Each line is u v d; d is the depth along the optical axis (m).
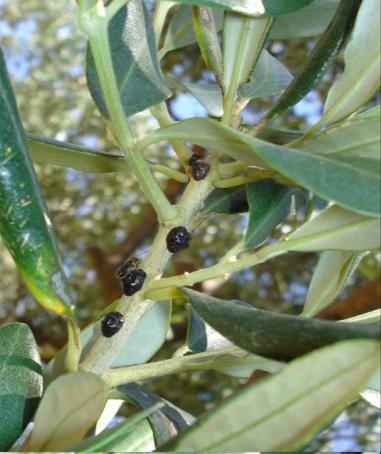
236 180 0.09
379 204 0.07
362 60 0.08
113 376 0.09
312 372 0.06
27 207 0.07
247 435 0.06
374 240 0.08
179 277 0.08
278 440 0.06
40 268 0.07
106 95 0.08
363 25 0.09
